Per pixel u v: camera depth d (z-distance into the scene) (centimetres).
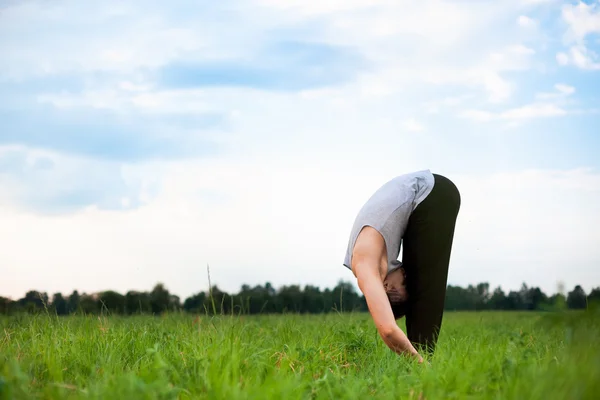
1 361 340
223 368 333
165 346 448
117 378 301
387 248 426
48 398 293
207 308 512
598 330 306
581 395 250
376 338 507
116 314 605
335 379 331
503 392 279
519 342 477
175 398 276
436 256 431
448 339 516
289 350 416
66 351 416
